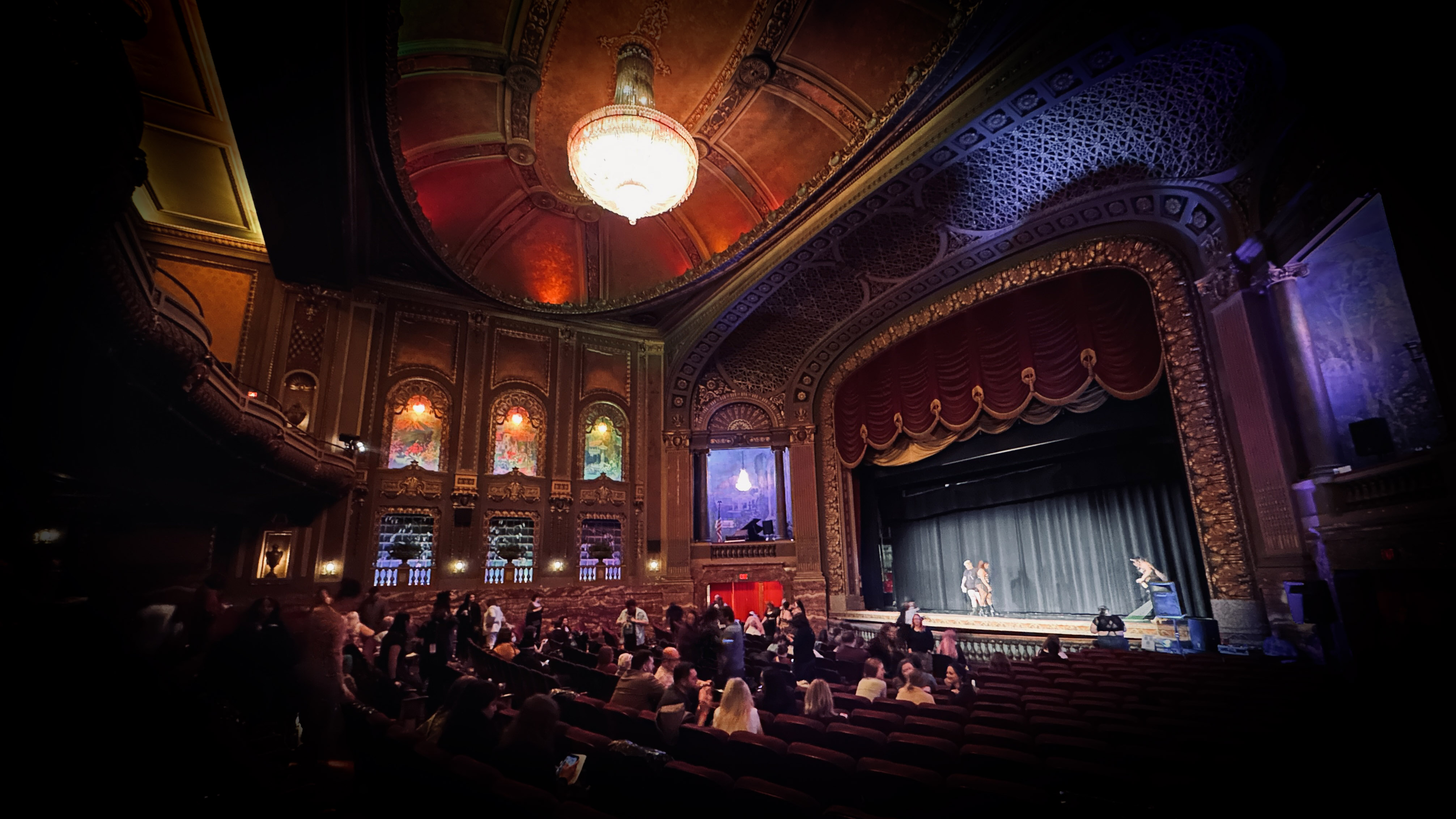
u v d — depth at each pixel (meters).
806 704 5.40
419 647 8.96
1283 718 4.73
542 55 12.33
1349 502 8.41
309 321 15.84
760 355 19.25
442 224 15.83
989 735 4.09
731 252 15.63
